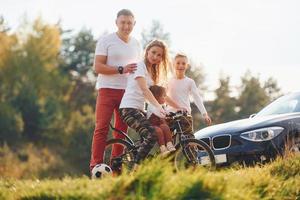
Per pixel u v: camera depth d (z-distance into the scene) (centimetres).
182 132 903
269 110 1199
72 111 7444
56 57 7631
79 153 6988
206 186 585
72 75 8094
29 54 7256
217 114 8494
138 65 888
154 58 887
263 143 1071
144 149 863
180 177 590
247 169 841
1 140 6731
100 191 575
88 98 7919
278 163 828
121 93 940
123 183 578
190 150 896
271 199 675
